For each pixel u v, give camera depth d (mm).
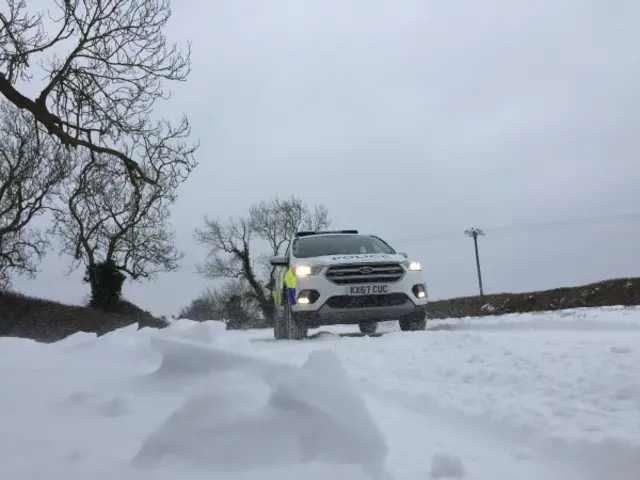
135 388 2689
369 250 9117
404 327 8570
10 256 24609
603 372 3793
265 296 49344
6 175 22125
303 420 2064
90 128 12992
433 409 3232
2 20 11586
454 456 2209
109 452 2014
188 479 1812
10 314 15773
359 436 2027
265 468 1904
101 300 21375
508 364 4281
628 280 17219
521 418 2871
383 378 4113
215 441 1988
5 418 2309
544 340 5477
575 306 17219
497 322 9312
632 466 2273
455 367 4312
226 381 2553
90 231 26344
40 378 2904
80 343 4266
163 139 14109
